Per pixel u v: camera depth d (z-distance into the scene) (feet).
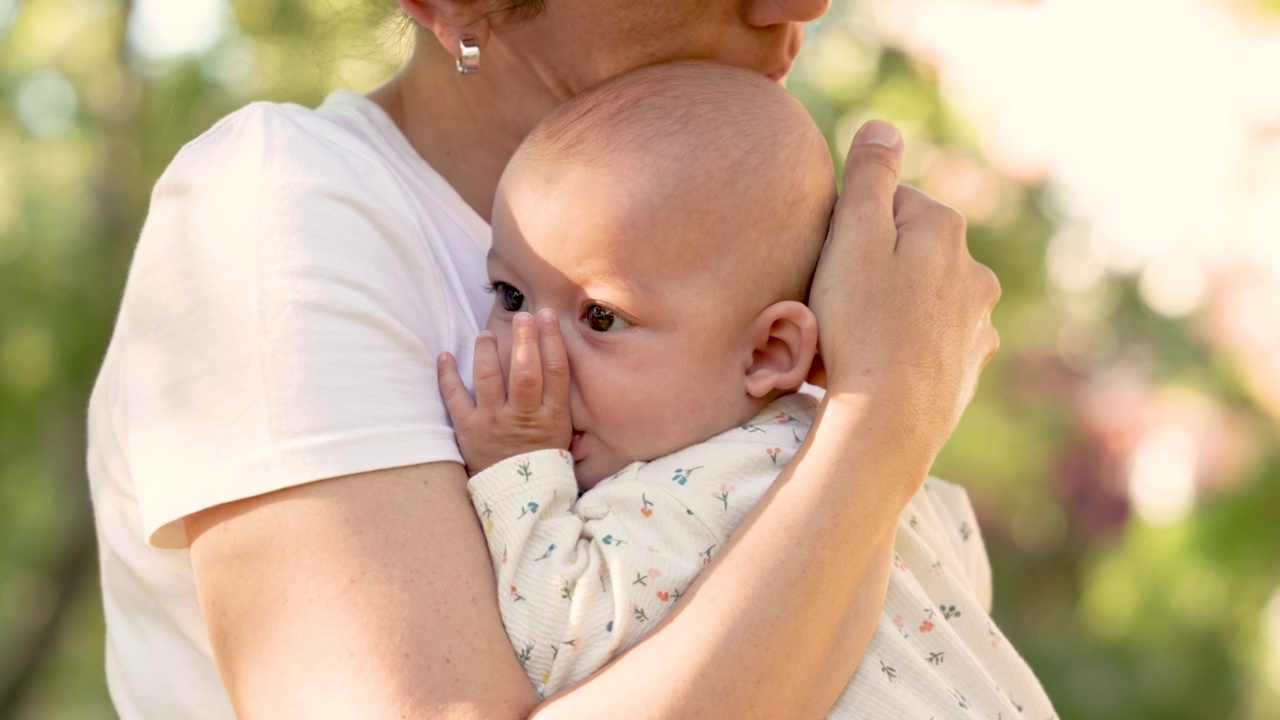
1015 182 15.47
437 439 4.76
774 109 5.50
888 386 4.89
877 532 4.67
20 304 19.06
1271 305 14.14
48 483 20.58
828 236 5.42
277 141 4.99
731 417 5.33
